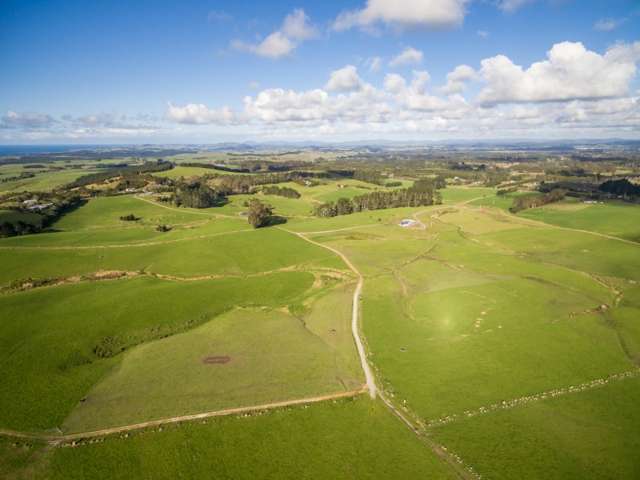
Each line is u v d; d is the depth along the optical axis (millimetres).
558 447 42312
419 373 56844
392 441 43844
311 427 46250
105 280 98438
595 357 60438
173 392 53438
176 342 67750
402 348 64312
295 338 68875
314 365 59938
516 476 38688
